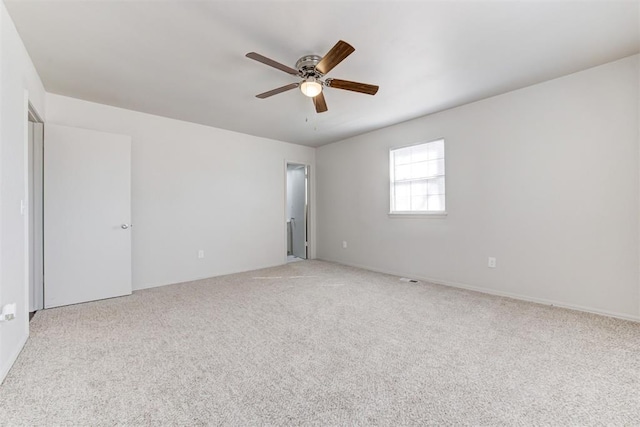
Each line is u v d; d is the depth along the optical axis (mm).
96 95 3225
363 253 4984
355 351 2033
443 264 3873
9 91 1851
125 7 1838
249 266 4898
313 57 2410
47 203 2926
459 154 3660
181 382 1668
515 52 2404
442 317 2670
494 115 3342
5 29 1792
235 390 1598
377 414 1410
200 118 4039
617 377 1705
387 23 2012
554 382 1661
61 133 3012
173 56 2438
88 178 3162
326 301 3158
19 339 1997
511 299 3195
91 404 1479
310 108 3652
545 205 3000
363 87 2520
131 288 3469
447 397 1534
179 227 4109
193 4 1819
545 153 2986
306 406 1469
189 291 3588
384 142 4578
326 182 5719
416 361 1898
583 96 2742
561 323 2500
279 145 5379
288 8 1856
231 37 2176
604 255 2666
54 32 2088
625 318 2564
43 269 2906
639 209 2492
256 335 2293
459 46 2309
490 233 3412
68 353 1994
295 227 6383
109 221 3287
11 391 1578
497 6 1845
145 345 2119
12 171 1888
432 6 1846
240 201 4801
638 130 2486
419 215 4133
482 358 1931
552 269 2971
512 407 1454
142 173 3781
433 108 3715
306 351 2035
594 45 2314
